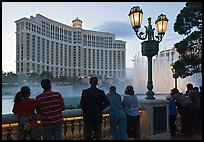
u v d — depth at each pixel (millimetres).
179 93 7109
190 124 6727
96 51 145375
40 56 124500
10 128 4133
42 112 3971
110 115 5230
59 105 4090
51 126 3943
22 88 4027
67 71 139250
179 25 12195
